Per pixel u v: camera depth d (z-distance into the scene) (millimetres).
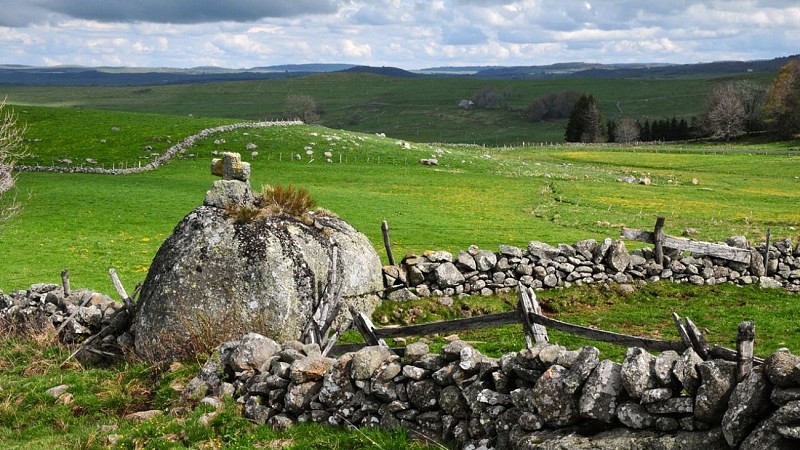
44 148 99312
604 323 20688
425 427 10938
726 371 8352
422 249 37312
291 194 20203
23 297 21031
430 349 17422
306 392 12312
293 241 18516
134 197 57938
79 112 127125
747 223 51312
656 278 23969
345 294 19594
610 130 199125
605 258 23953
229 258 17797
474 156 102188
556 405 9398
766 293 23547
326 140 103188
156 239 42656
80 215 49812
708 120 179625
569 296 22953
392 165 90938
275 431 11938
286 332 17484
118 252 38562
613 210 58031
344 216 50250
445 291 22484
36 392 15273
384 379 11375
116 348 18078
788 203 63906
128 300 18641
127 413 14023
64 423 13766
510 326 20328
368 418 11531
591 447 8797
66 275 20578
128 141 103500
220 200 18969
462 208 57812
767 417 7898
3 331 19781
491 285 23125
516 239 41500
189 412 13062
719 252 24047
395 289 21984
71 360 17500
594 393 9102
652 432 8734
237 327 17172
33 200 55875
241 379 13516
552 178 84438
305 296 18078
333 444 10930
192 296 17375
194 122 119312
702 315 21109
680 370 8656
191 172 84000
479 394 10289
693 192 71625
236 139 102188
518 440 9594
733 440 7984
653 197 66938
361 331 13883
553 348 9969
